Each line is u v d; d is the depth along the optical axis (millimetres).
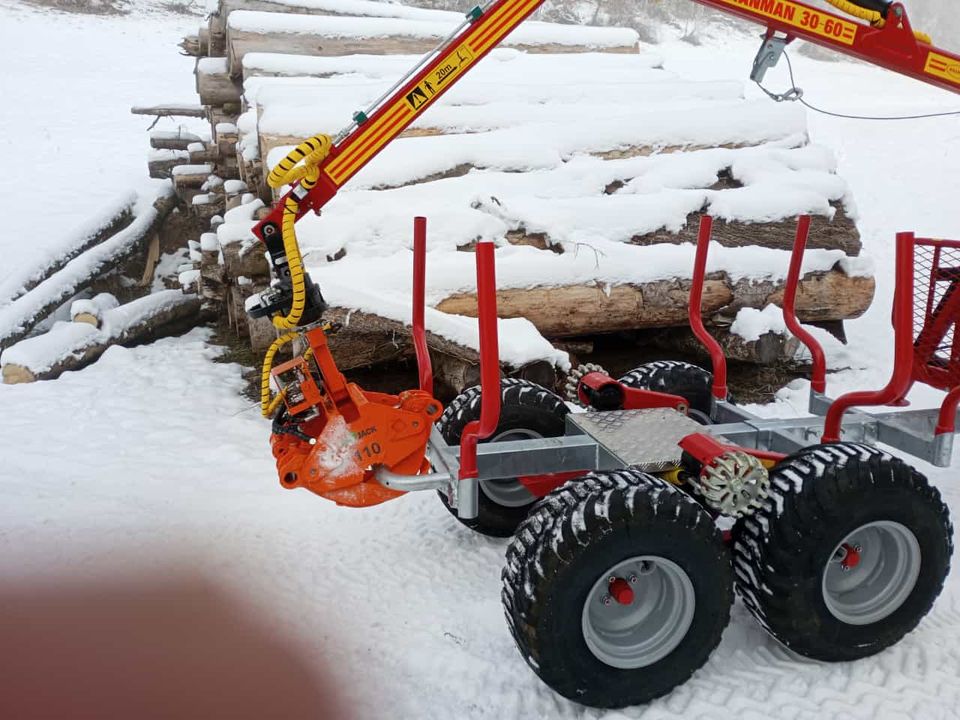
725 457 2498
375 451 2752
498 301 5023
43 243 9766
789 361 5773
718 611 2521
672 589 2533
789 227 5754
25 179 12234
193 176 8758
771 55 3385
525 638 2371
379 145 3004
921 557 2695
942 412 2945
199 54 9703
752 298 5508
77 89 17844
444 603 3088
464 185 5438
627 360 6000
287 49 7336
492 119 6051
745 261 5500
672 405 3619
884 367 6094
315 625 2955
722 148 6137
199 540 3602
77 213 10836
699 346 5738
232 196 7277
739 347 5492
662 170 5828
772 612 2588
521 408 3438
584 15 25156
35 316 7027
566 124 6043
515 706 2518
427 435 2816
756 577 2604
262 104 5707
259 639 2859
